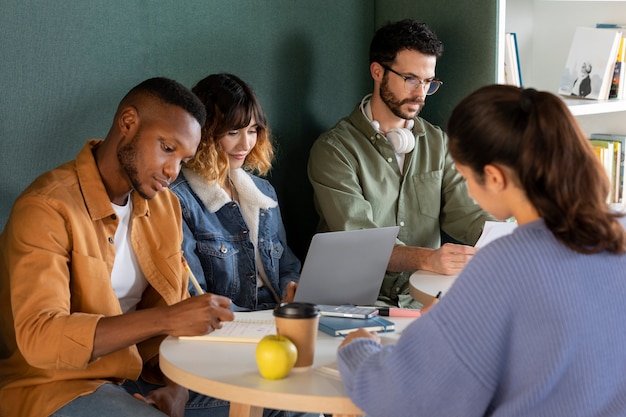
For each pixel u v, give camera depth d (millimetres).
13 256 1886
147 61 2752
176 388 2141
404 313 2059
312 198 3342
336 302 2199
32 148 2482
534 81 3988
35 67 2467
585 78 3719
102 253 2023
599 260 1373
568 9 3875
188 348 1793
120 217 2121
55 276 1872
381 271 2260
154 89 2010
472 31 3258
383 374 1429
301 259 3330
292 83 3217
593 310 1350
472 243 3119
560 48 3910
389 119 3115
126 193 2088
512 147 1386
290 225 3275
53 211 1921
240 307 2568
